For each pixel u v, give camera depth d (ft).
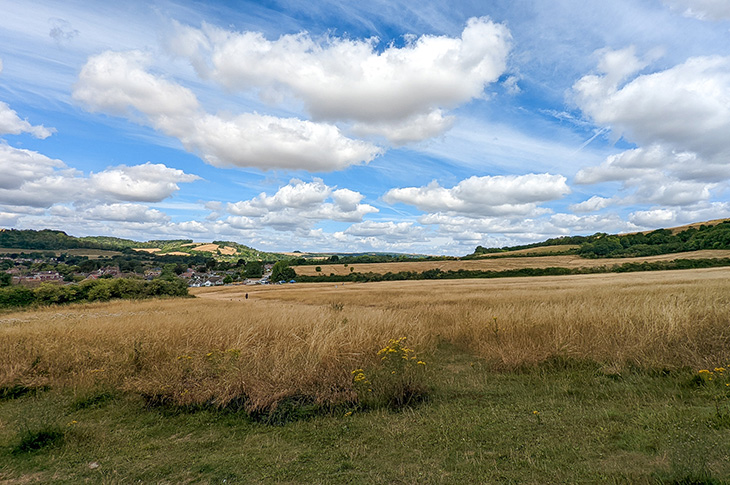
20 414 16.62
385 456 11.64
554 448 11.18
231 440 13.62
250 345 24.04
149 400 17.51
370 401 16.16
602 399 15.01
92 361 22.65
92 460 12.46
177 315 45.21
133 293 125.70
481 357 23.65
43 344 24.27
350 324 27.76
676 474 8.76
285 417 15.31
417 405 15.96
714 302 28.37
